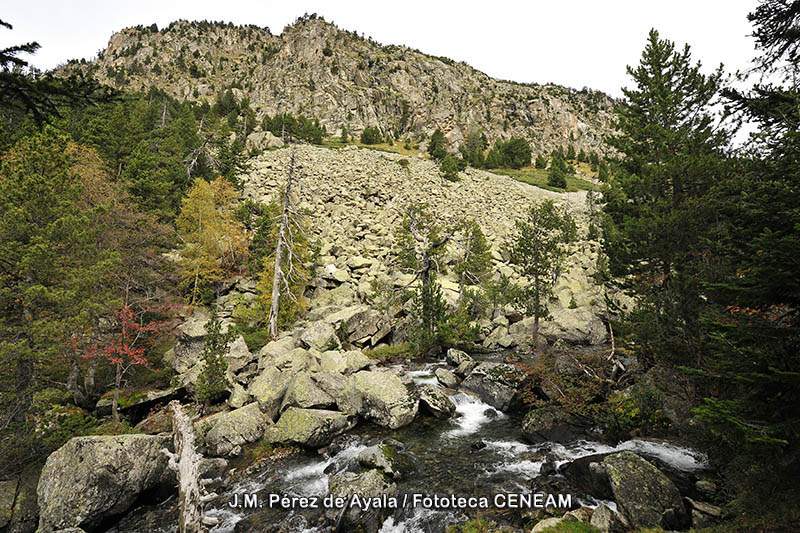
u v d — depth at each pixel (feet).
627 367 57.16
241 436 49.06
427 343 88.38
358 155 253.65
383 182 215.72
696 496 32.83
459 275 136.67
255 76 497.46
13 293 49.16
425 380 73.20
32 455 43.24
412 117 435.53
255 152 222.28
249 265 112.16
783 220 21.72
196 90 455.63
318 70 446.60
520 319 120.37
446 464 42.55
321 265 125.08
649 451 41.83
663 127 61.05
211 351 58.59
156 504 39.60
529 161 353.72
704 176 51.26
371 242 153.79
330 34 509.35
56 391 54.60
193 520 25.70
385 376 60.39
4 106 23.52
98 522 35.35
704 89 56.80
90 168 84.28
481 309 119.24
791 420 19.93
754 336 22.12
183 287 100.12
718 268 38.75
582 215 226.38
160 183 106.11
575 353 62.18
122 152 114.52
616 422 45.83
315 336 81.30
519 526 31.22
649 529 27.99
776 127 28.45
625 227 56.39
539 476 38.86
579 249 171.63
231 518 34.78
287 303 100.01
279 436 49.16
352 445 48.65
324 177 204.54
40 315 52.49
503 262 157.89
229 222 114.52
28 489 38.68
